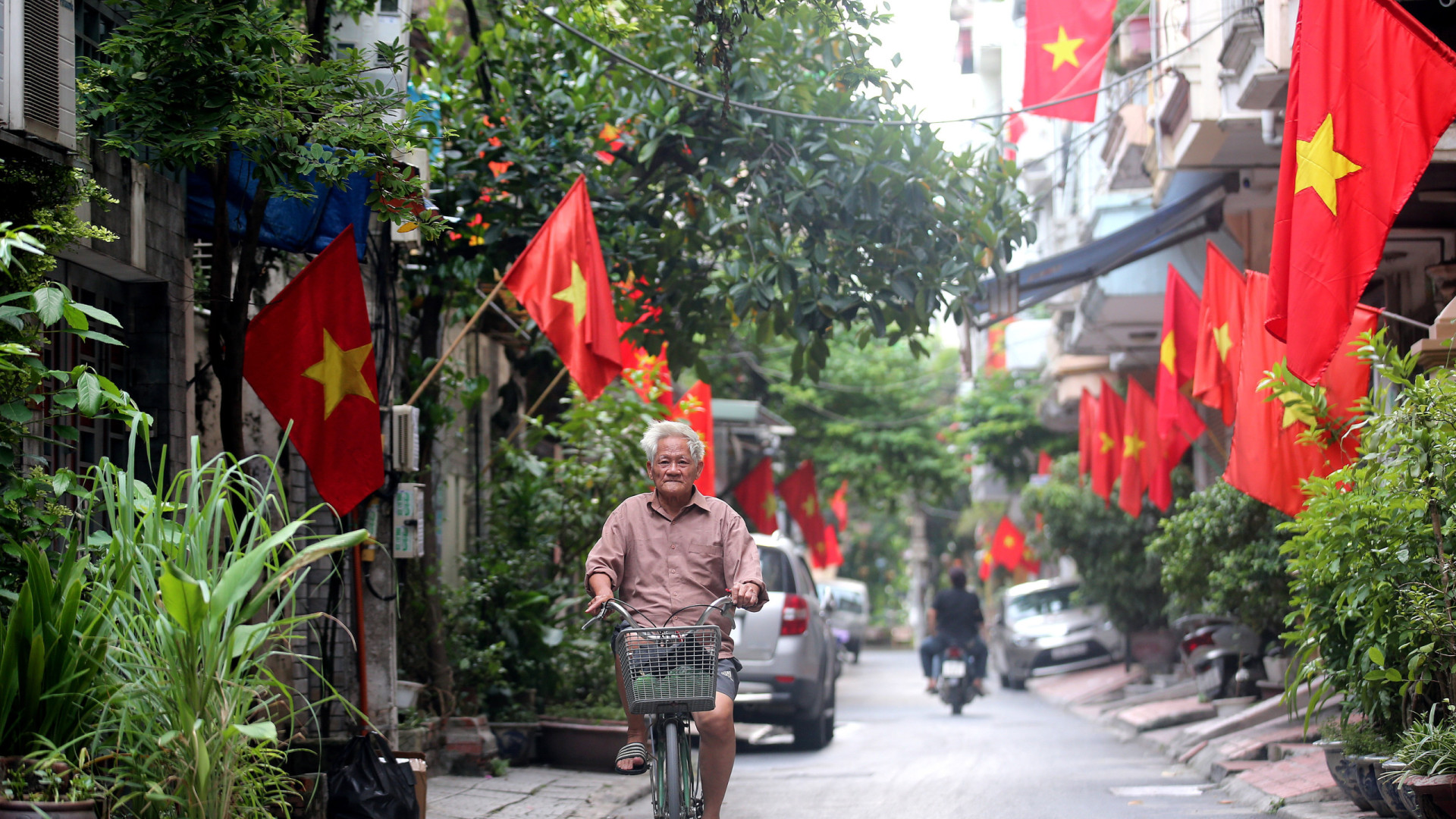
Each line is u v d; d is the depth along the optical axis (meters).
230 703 5.52
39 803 5.19
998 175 12.51
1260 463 10.70
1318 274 8.44
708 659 6.46
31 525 6.26
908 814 10.25
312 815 7.76
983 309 17.38
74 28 6.82
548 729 12.91
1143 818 9.85
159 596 5.67
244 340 8.78
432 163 12.52
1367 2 8.47
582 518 14.25
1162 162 16.00
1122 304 20.41
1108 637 29.12
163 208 8.84
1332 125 8.48
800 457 38.31
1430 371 9.05
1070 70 14.20
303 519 5.86
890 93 12.32
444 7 13.95
